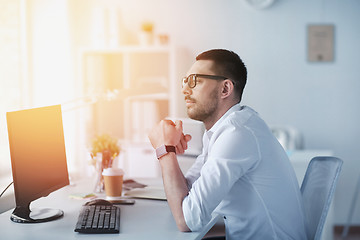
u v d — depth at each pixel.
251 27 4.54
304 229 1.81
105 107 4.48
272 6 4.52
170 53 4.20
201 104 1.84
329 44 4.51
